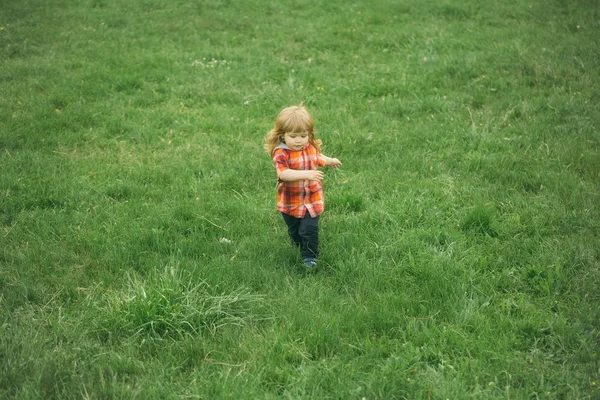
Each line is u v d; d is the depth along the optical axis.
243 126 7.33
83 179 6.01
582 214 5.23
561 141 6.63
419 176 6.15
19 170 6.14
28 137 6.81
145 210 5.50
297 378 3.57
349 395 3.42
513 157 6.38
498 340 3.81
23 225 5.18
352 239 4.99
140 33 11.09
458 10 11.70
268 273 4.57
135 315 3.94
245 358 3.75
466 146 6.72
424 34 10.53
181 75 9.03
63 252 4.79
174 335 3.93
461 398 3.38
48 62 9.47
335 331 3.90
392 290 4.41
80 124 7.38
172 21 11.78
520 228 5.12
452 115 7.52
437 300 4.23
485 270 4.62
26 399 3.32
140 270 4.65
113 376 3.53
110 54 9.91
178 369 3.67
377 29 10.97
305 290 4.36
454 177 6.09
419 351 3.75
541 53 9.22
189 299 4.08
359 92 8.41
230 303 4.16
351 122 7.43
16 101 7.88
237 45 10.56
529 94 7.98
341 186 5.91
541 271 4.49
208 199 5.70
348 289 4.45
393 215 5.34
